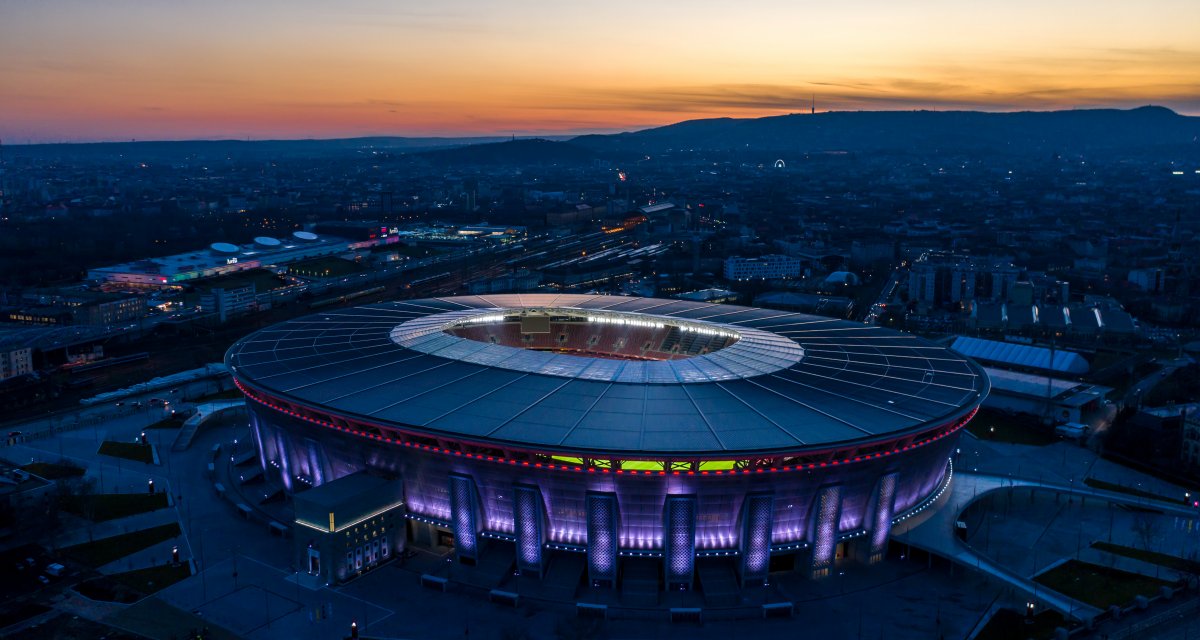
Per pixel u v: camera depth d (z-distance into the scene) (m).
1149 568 197.25
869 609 178.25
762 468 178.88
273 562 196.38
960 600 182.62
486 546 193.75
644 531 184.50
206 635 166.38
